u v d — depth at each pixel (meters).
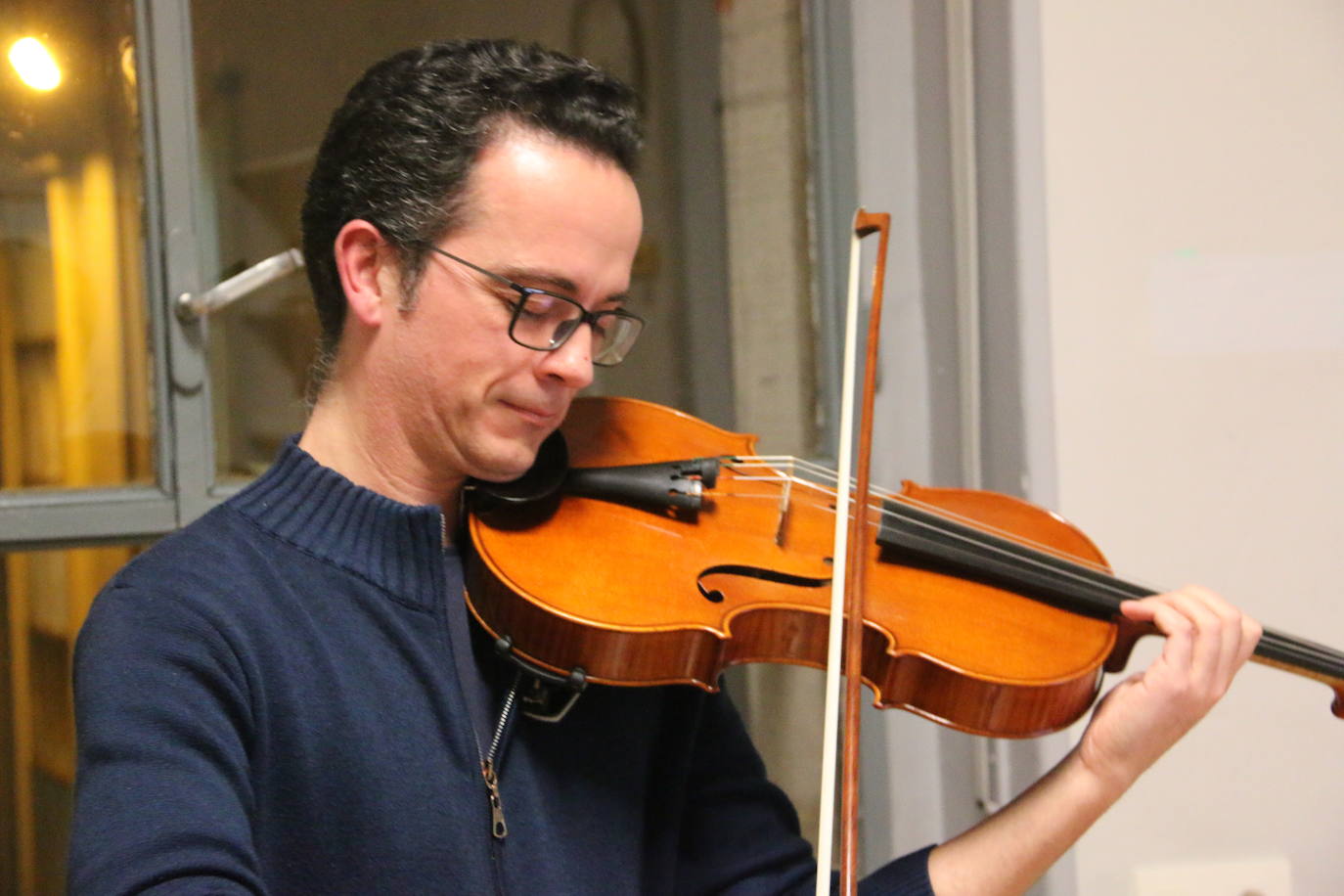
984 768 1.85
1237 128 1.82
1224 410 1.83
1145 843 1.80
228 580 0.93
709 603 1.05
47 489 1.49
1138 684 1.07
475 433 1.01
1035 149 1.75
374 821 0.93
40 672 1.69
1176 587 1.82
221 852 0.77
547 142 0.97
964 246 1.85
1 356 1.50
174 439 1.52
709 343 1.91
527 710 1.05
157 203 1.51
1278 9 1.82
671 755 1.16
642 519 1.16
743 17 1.90
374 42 1.69
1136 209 1.79
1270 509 1.84
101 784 0.79
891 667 1.06
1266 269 1.83
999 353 1.83
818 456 1.92
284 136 1.63
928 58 1.89
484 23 1.77
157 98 1.50
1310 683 1.83
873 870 1.90
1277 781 1.83
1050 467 1.77
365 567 0.99
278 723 0.92
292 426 1.65
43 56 1.50
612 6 1.86
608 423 1.30
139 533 1.51
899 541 1.19
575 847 1.04
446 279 0.97
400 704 0.97
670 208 1.91
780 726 1.93
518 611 0.99
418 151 0.97
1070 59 1.76
